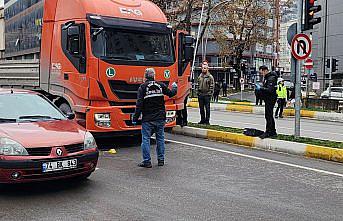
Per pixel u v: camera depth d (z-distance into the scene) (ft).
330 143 35.58
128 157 32.73
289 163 31.17
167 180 25.82
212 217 19.36
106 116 35.01
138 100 29.17
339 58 163.84
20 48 47.24
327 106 83.87
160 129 29.81
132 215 19.53
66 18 36.83
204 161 31.55
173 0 124.36
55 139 22.56
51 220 18.85
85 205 20.90
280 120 68.44
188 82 40.68
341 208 20.86
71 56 35.91
